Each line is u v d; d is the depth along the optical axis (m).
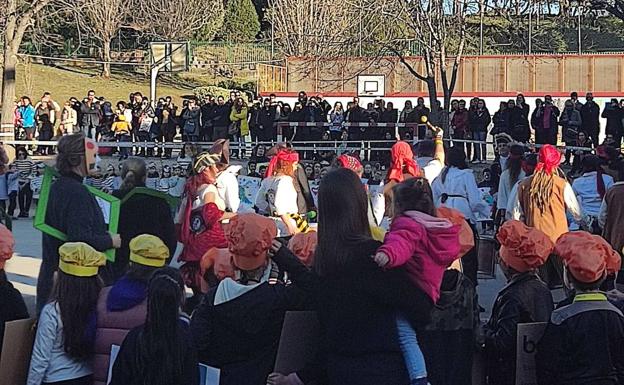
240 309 4.69
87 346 4.90
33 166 21.09
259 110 28.09
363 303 4.37
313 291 4.52
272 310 4.71
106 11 53.22
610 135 26.59
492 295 11.32
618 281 7.87
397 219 4.56
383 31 35.22
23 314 5.35
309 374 4.68
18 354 5.03
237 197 7.92
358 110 27.69
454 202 9.09
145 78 55.28
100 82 52.53
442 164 9.39
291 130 27.66
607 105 27.19
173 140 29.42
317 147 25.73
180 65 43.38
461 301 4.93
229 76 58.03
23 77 48.56
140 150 29.19
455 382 4.89
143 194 6.77
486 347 5.30
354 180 4.52
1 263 5.24
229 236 4.82
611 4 27.16
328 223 4.47
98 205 5.98
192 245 7.45
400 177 8.10
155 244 4.93
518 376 5.12
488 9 31.97
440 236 4.44
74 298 4.87
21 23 28.62
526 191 8.70
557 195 8.62
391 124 26.69
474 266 8.87
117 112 30.70
